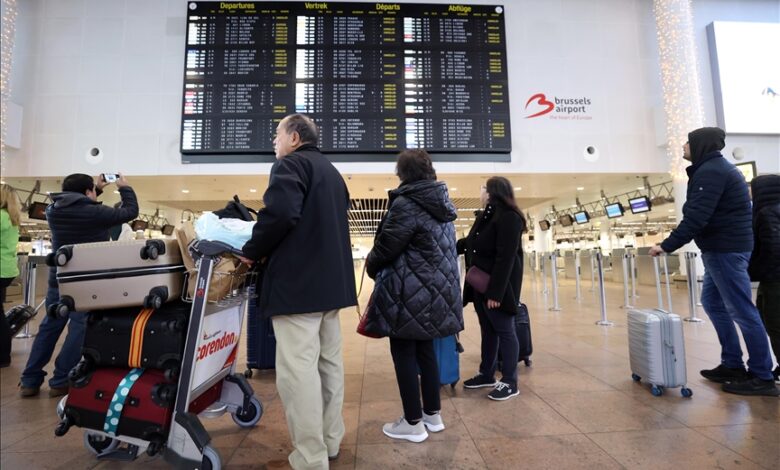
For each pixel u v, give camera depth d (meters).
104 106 5.95
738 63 6.52
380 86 5.93
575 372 2.46
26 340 3.53
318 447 1.28
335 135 5.83
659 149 6.43
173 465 1.25
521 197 10.65
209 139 5.71
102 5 6.11
